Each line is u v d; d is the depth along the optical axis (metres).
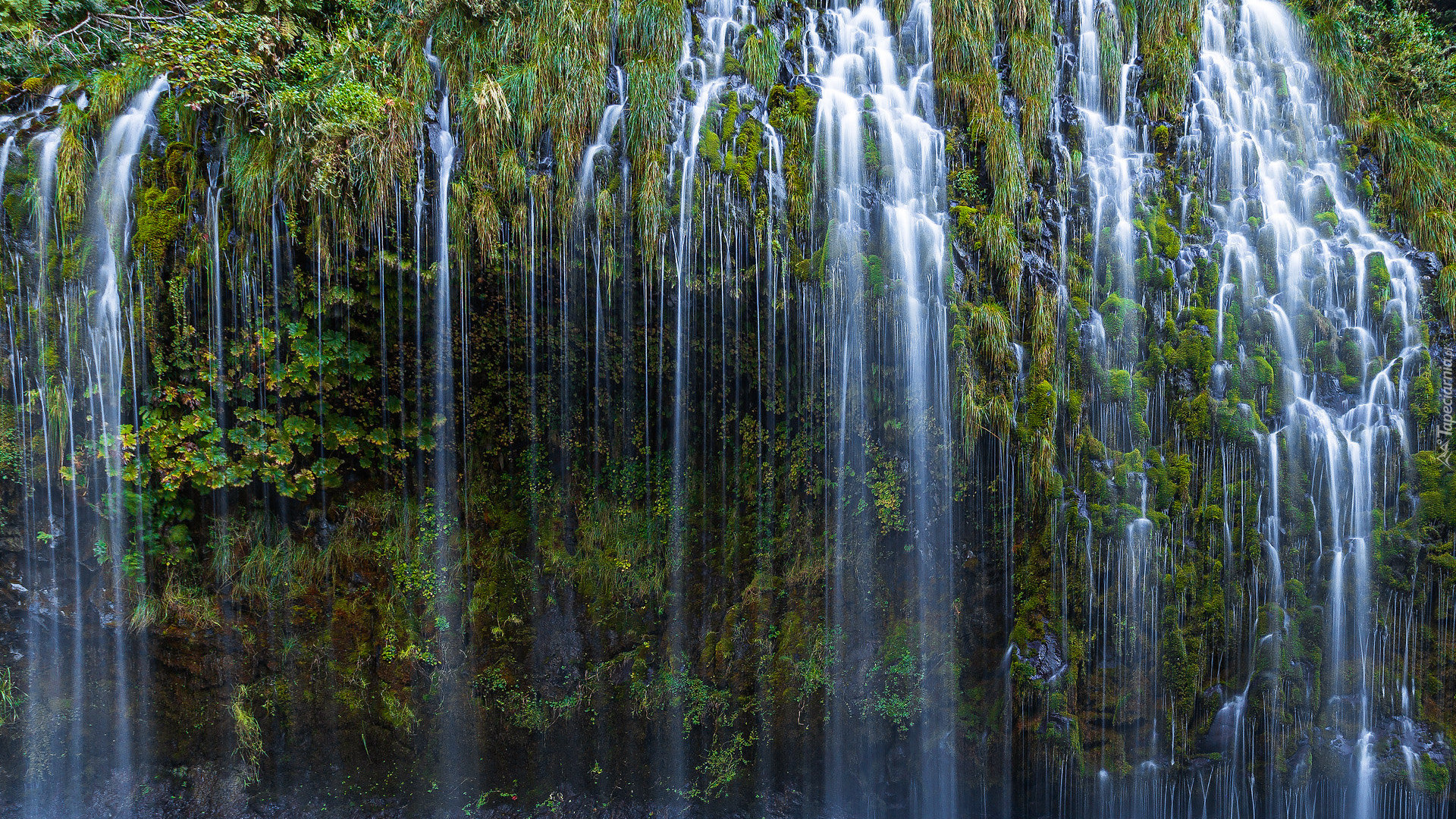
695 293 6.26
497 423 6.41
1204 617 6.63
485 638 6.51
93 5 5.82
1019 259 6.68
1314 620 6.83
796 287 6.43
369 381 6.02
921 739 6.84
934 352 6.59
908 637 6.82
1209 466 6.74
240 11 5.99
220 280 5.61
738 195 6.26
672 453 6.60
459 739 6.50
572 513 6.68
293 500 6.23
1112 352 6.69
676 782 6.84
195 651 6.22
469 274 5.95
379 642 6.34
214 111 5.59
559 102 6.14
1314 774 6.76
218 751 6.37
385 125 5.66
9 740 6.05
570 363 6.31
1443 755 6.78
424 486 6.37
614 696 6.71
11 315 5.54
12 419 5.63
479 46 6.32
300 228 5.60
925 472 6.65
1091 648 6.50
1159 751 6.58
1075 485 6.51
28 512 5.76
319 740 6.41
